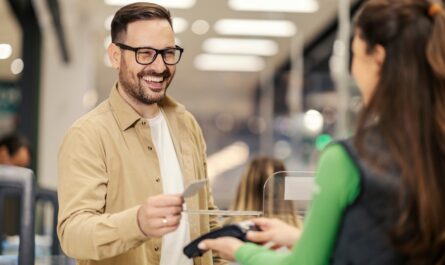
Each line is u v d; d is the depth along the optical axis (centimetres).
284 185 180
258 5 959
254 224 168
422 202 138
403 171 139
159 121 224
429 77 143
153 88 211
